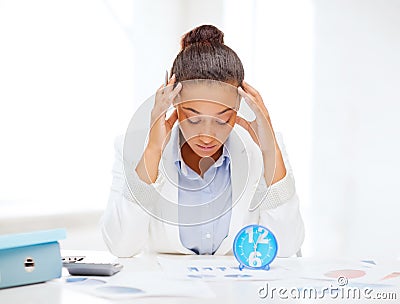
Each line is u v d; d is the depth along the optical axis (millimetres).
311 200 3303
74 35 3268
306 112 3328
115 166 1764
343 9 3211
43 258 1195
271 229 1705
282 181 1695
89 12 3342
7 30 2953
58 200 3166
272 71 3473
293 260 1505
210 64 1429
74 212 3076
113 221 1659
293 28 3393
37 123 3090
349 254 3180
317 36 3299
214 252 1664
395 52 3043
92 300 1056
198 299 1071
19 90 3010
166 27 3740
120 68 3504
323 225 3266
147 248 1797
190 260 1473
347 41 3197
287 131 3398
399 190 3031
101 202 3297
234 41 3619
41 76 3109
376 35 3102
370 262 1483
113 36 3467
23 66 3027
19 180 3008
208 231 1612
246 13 3578
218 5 3686
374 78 3111
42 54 3115
